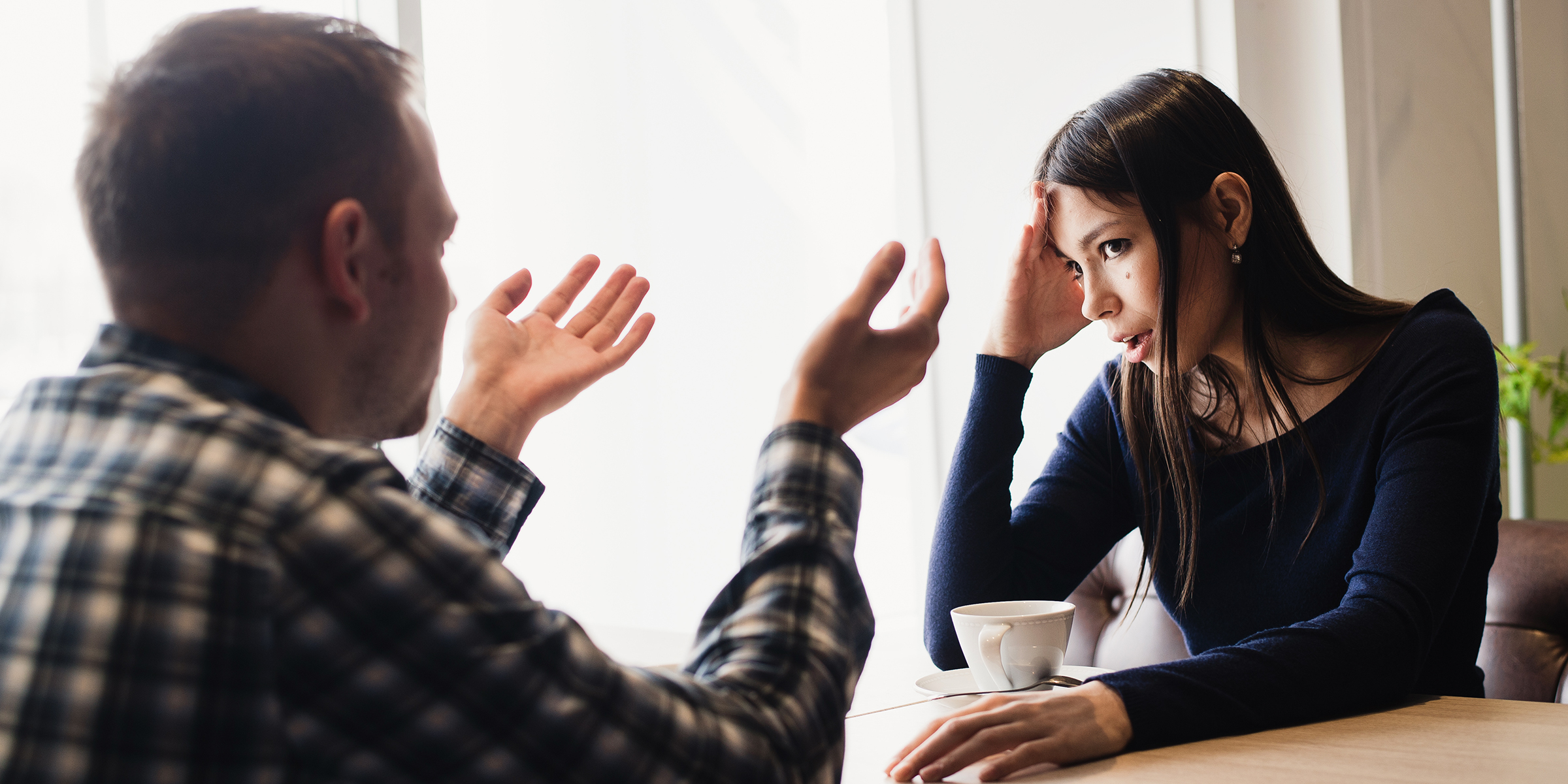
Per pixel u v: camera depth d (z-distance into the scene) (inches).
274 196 20.5
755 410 159.8
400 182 22.3
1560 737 28.9
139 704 17.3
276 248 20.7
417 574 18.9
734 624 22.6
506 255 165.9
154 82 20.3
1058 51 113.6
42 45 98.7
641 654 84.2
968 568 46.8
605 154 166.7
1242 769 27.6
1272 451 47.2
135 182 20.1
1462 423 40.4
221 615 17.8
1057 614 37.2
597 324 36.5
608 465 165.9
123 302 20.8
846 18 152.4
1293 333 47.3
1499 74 92.4
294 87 20.7
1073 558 51.6
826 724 21.8
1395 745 29.0
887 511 155.3
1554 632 52.3
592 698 19.6
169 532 17.9
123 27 99.7
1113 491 53.1
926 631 47.9
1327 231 100.9
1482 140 115.2
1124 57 108.2
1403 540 37.8
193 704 17.5
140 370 20.2
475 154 164.7
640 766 19.5
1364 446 44.2
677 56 163.5
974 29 120.3
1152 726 30.4
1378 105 102.0
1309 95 101.6
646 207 165.6
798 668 21.9
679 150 163.8
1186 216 45.3
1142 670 32.2
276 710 18.3
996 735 29.5
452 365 151.7
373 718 18.8
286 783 18.6
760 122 159.0
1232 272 47.0
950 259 124.1
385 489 19.7
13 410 20.4
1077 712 30.2
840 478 24.9
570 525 166.6
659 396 165.0
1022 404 49.8
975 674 38.7
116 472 18.6
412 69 23.4
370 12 79.9
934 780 28.8
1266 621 47.3
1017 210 117.6
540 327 35.6
